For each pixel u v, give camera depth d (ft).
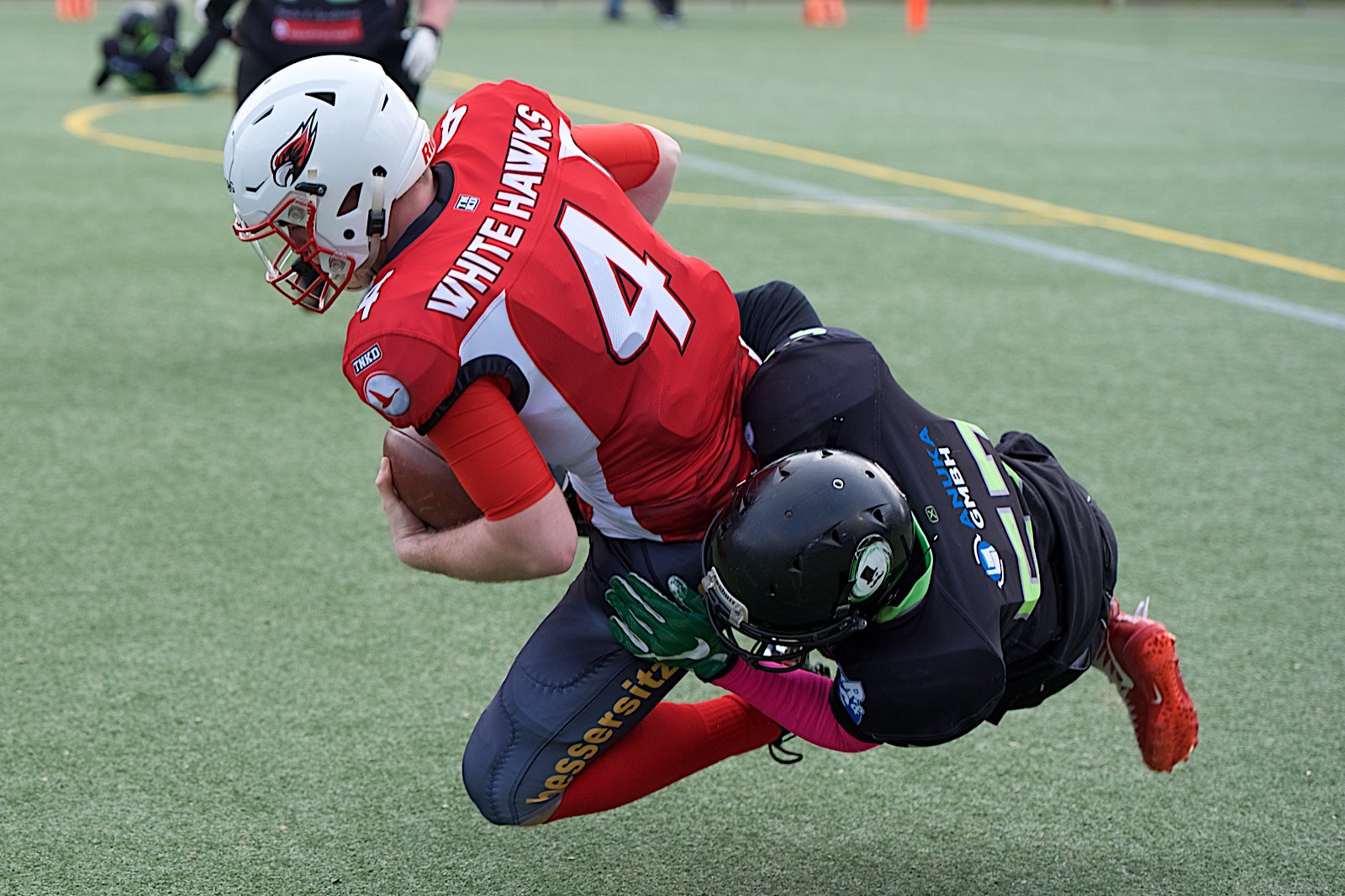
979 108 128.36
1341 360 57.88
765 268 69.77
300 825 27.63
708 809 28.53
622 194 23.38
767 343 25.17
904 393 23.53
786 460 21.35
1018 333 60.49
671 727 25.80
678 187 89.45
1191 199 89.56
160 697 31.81
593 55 161.68
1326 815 28.30
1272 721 31.55
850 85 142.61
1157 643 26.17
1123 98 137.80
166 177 89.25
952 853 27.20
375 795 28.63
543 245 21.43
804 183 91.97
